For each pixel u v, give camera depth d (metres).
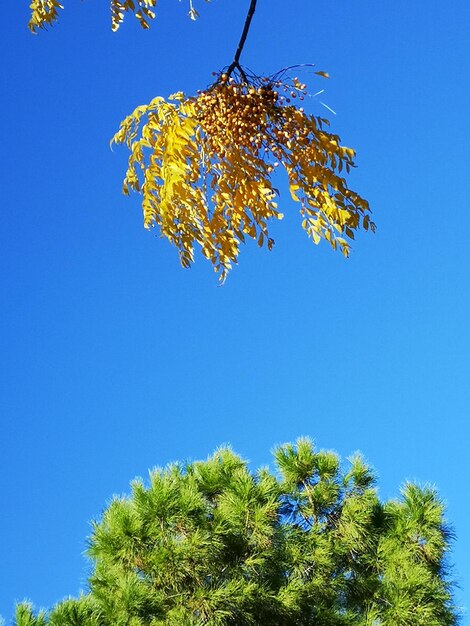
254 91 2.97
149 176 3.28
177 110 3.12
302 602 6.49
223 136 3.05
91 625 5.81
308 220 3.19
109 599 6.12
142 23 3.19
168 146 3.09
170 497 6.36
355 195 3.06
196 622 5.98
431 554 7.14
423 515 7.20
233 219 3.26
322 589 6.65
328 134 3.01
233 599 6.11
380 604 6.94
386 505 7.50
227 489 6.89
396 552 7.02
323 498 7.10
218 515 6.59
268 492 6.94
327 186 3.06
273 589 6.53
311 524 7.16
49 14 3.47
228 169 3.14
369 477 7.44
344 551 6.92
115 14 3.21
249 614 6.23
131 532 6.24
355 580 7.03
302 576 6.80
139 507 6.40
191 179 3.19
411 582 6.80
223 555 6.48
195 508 6.41
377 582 6.95
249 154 3.07
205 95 3.02
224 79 2.99
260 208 3.20
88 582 6.56
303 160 3.01
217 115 3.01
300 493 7.23
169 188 3.15
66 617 5.86
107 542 6.36
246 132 2.98
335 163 3.02
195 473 7.22
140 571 6.42
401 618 6.58
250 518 6.55
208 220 3.25
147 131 3.21
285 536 6.80
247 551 6.56
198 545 6.20
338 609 6.85
